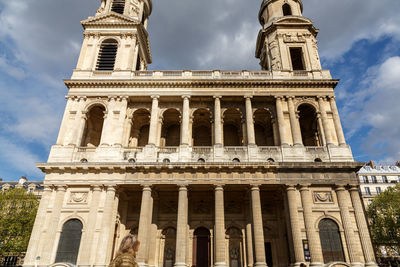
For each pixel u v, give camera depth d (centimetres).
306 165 3859
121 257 803
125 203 4300
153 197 4222
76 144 4141
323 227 3697
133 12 5609
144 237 3588
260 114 4788
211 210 4303
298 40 5081
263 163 3841
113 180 3844
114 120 4294
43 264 3450
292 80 4491
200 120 4900
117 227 4109
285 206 3800
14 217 6312
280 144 4181
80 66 4788
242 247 4122
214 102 4475
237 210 4306
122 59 4856
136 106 4569
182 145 4116
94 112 4756
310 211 3684
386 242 6394
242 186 3888
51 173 3903
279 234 4153
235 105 4591
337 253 3559
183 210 3681
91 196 3828
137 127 4888
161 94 4444
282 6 5709
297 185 3816
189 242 4116
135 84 4491
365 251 3519
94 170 3897
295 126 4250
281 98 4466
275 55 5059
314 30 5278
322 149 4106
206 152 4081
